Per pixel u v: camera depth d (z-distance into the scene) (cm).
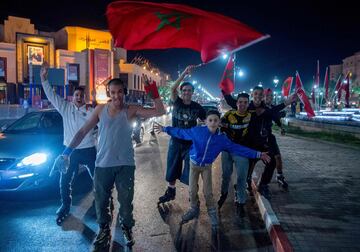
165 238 471
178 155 568
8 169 585
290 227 471
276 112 578
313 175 782
